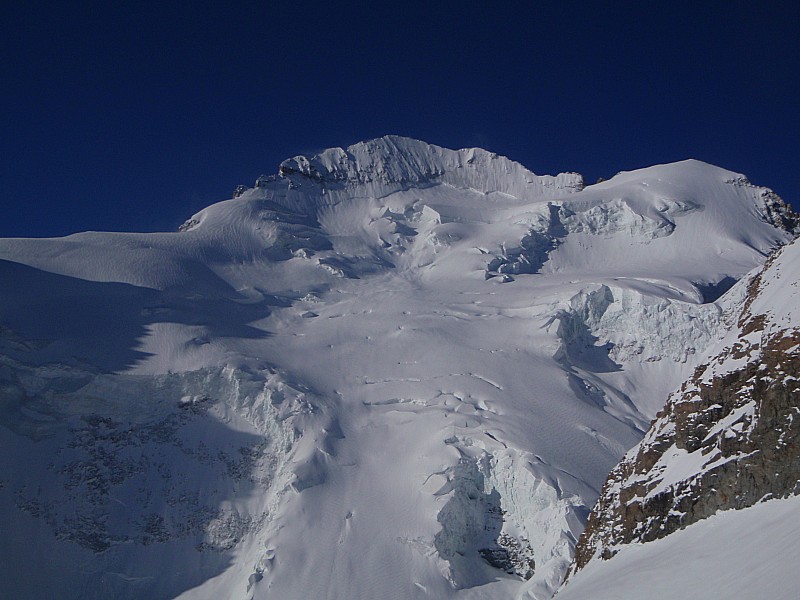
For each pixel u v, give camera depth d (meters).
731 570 42.09
